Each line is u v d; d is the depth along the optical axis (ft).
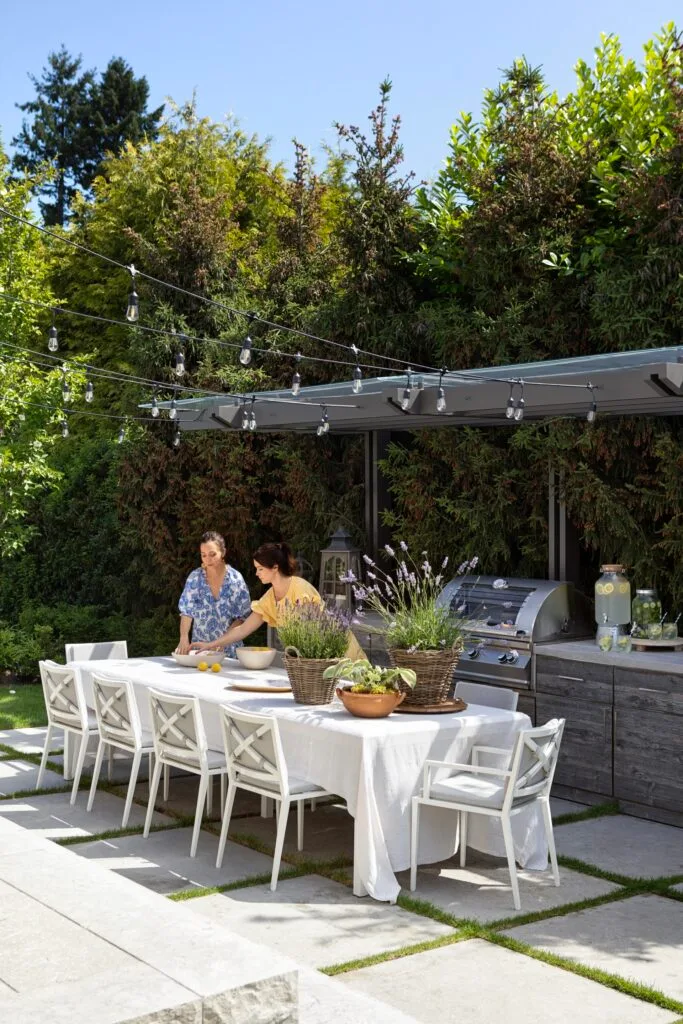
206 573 25.03
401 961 14.21
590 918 15.98
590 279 26.43
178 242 37.60
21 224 42.04
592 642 24.12
